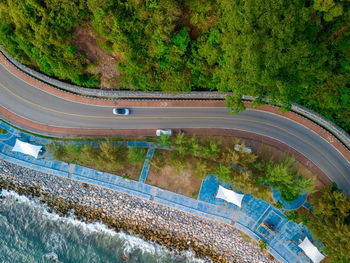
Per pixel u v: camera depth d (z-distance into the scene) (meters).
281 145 49.12
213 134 50.78
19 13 38.56
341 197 40.59
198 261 51.56
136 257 53.31
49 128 54.22
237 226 49.94
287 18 28.83
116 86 50.62
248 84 34.00
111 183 52.91
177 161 46.47
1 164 56.06
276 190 48.88
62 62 45.25
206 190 50.66
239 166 47.91
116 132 52.88
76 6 37.69
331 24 32.44
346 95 40.00
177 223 51.81
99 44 43.56
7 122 55.19
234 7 31.06
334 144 47.41
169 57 42.34
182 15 38.44
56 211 56.28
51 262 55.22
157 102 52.00
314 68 32.16
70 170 54.12
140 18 37.75
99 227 54.84
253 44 30.33
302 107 46.88
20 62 52.53
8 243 56.75
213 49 38.06
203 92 49.38
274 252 48.88
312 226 43.09
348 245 38.06
